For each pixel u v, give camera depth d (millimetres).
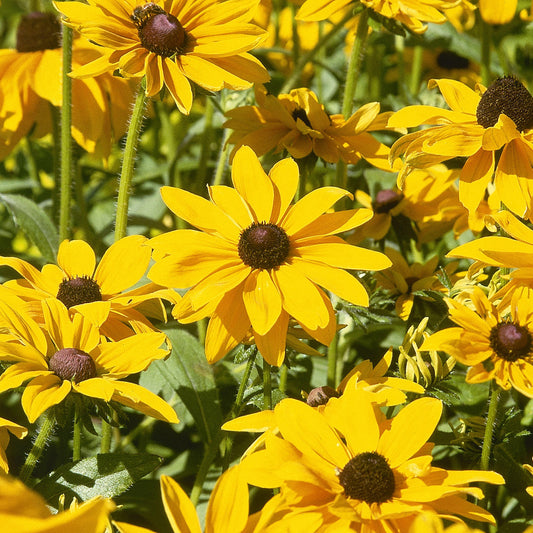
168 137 1444
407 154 1111
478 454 1093
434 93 1317
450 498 1017
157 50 1125
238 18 1141
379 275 1172
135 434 1222
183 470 1199
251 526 998
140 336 1071
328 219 1096
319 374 1220
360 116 1176
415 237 1264
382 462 1014
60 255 1137
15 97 1299
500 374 1047
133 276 1131
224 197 1102
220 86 1112
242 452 1166
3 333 1075
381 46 1466
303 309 1062
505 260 1067
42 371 1053
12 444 1204
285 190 1103
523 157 1105
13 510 878
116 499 1157
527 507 1108
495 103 1114
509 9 1273
